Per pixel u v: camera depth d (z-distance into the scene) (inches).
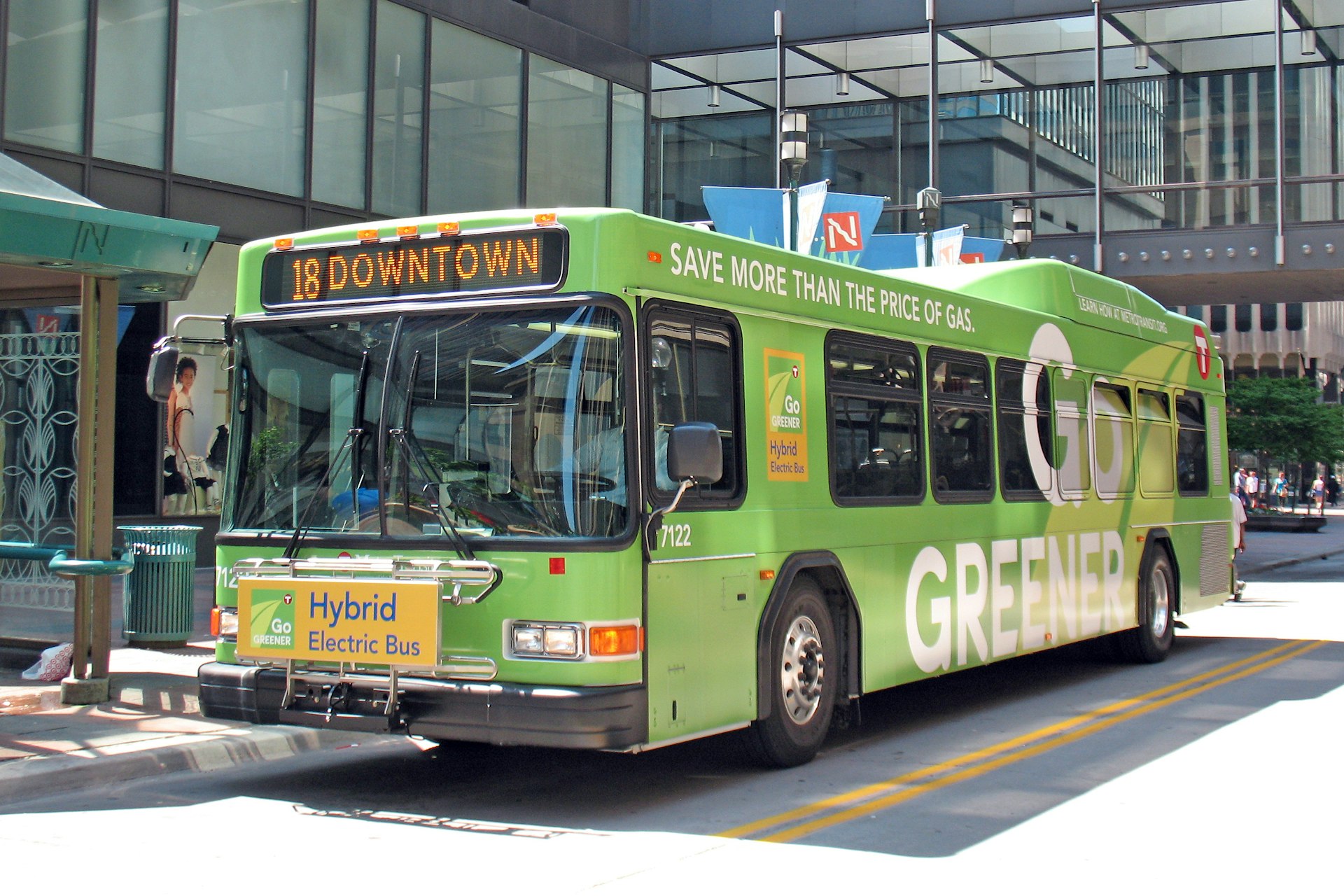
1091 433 487.5
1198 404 597.3
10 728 345.7
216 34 743.7
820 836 257.9
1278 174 989.2
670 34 1093.8
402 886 223.3
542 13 951.0
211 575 745.6
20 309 425.4
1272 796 294.0
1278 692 450.9
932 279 487.8
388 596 269.3
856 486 345.4
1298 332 2957.7
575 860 239.1
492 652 263.7
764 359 312.5
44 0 664.4
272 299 298.5
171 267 372.2
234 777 317.4
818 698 328.5
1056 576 450.3
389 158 839.7
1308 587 930.1
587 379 266.1
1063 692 453.1
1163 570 543.2
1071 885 225.3
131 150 704.4
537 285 271.6
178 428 761.0
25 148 655.8
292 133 783.1
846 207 655.8
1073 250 1061.1
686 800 289.6
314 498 285.9
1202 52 1031.6
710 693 285.6
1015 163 1080.8
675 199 1098.1
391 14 838.5
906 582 364.2
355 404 282.4
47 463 424.5
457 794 297.1
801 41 1079.6
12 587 430.3
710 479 258.5
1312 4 1007.0
